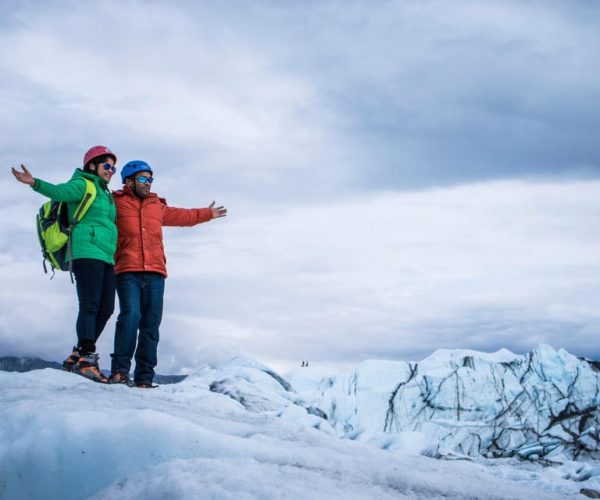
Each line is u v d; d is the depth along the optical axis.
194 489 2.90
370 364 17.56
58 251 5.66
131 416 3.65
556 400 16.48
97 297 5.60
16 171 5.19
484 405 16.56
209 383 8.73
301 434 4.51
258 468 3.31
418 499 3.32
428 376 17.20
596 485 6.11
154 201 6.20
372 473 3.61
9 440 3.70
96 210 5.64
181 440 3.51
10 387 4.89
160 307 6.12
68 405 4.08
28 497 3.48
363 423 16.33
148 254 6.02
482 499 3.49
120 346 5.84
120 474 3.40
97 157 5.79
